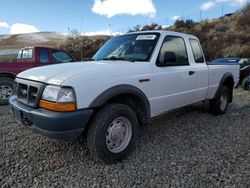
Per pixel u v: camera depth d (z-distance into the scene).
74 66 3.69
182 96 4.72
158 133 4.82
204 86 5.39
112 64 3.82
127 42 4.65
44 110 3.17
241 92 10.41
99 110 3.41
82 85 3.17
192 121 5.65
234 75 6.66
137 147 4.11
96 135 3.32
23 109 3.40
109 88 3.39
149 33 4.58
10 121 5.55
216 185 2.97
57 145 4.16
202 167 3.41
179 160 3.63
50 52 8.61
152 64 4.10
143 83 3.86
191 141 4.39
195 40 5.40
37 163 3.54
